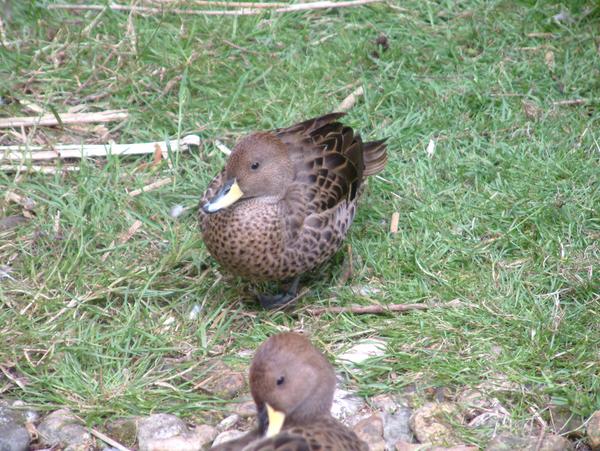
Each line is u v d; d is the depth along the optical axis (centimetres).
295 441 706
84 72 1340
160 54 1358
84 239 1105
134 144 1233
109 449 883
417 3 1460
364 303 1038
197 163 1220
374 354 974
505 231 1110
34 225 1123
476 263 1080
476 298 1031
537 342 970
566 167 1191
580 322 997
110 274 1057
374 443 877
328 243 1041
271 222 1000
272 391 785
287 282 1080
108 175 1190
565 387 924
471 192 1168
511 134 1256
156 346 986
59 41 1384
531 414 909
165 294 1041
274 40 1398
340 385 947
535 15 1440
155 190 1176
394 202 1159
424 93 1313
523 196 1148
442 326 997
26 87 1322
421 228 1123
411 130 1257
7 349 967
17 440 885
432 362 956
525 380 936
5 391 941
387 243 1100
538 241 1095
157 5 1442
